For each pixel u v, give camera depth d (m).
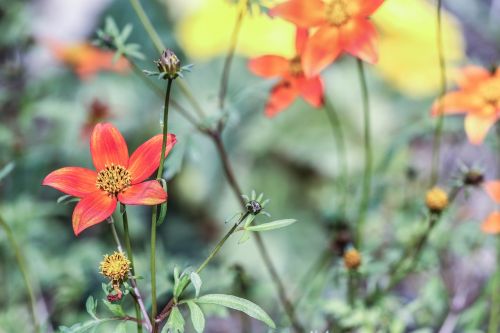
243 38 0.71
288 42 0.69
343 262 0.51
